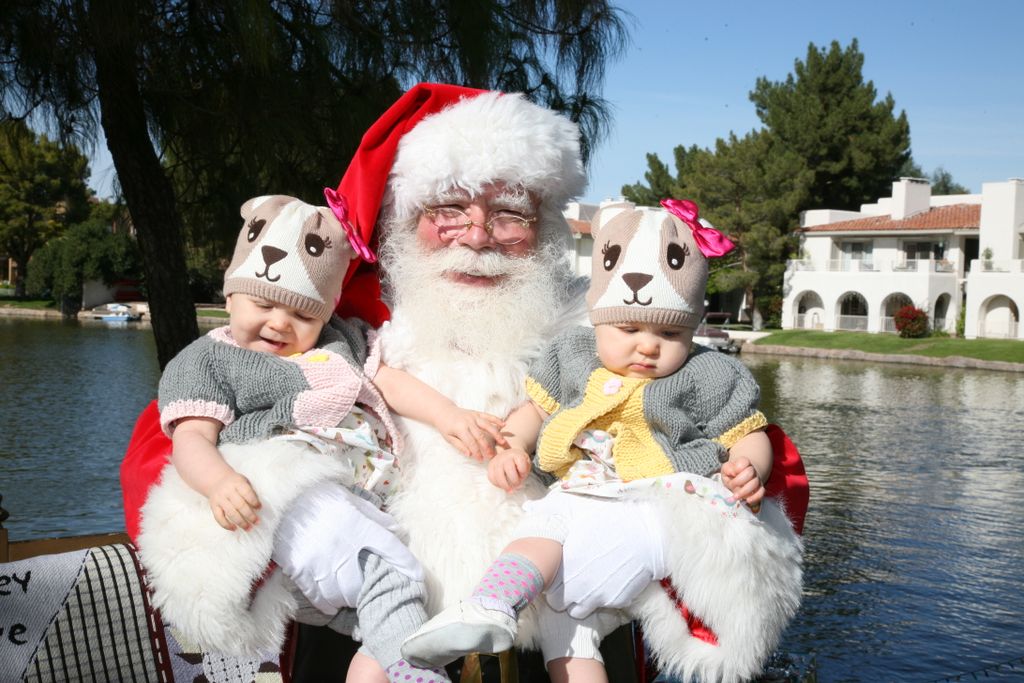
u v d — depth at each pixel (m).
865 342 41.59
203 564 1.93
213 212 6.25
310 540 1.99
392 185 2.44
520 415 2.34
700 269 2.20
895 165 53.41
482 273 2.37
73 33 5.26
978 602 8.73
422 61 5.89
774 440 2.31
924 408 23.08
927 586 9.15
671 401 2.17
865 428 19.70
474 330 2.37
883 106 52.22
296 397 2.14
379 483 2.23
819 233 48.19
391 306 2.51
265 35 5.16
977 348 38.19
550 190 2.48
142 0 5.10
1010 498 13.12
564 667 2.08
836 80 51.53
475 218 2.37
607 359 2.22
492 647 1.84
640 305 2.15
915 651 7.45
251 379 2.15
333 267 2.22
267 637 2.02
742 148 47.69
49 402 20.23
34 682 1.97
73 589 2.03
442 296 2.37
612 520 2.06
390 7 5.76
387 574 2.02
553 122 2.50
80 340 38.53
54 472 12.68
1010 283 41.28
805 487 2.32
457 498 2.19
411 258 2.43
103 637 2.04
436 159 2.32
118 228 7.12
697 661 2.05
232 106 5.68
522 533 2.09
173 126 5.98
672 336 2.20
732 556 2.00
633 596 2.07
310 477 2.01
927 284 44.06
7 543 3.39
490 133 2.35
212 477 1.96
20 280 62.16
